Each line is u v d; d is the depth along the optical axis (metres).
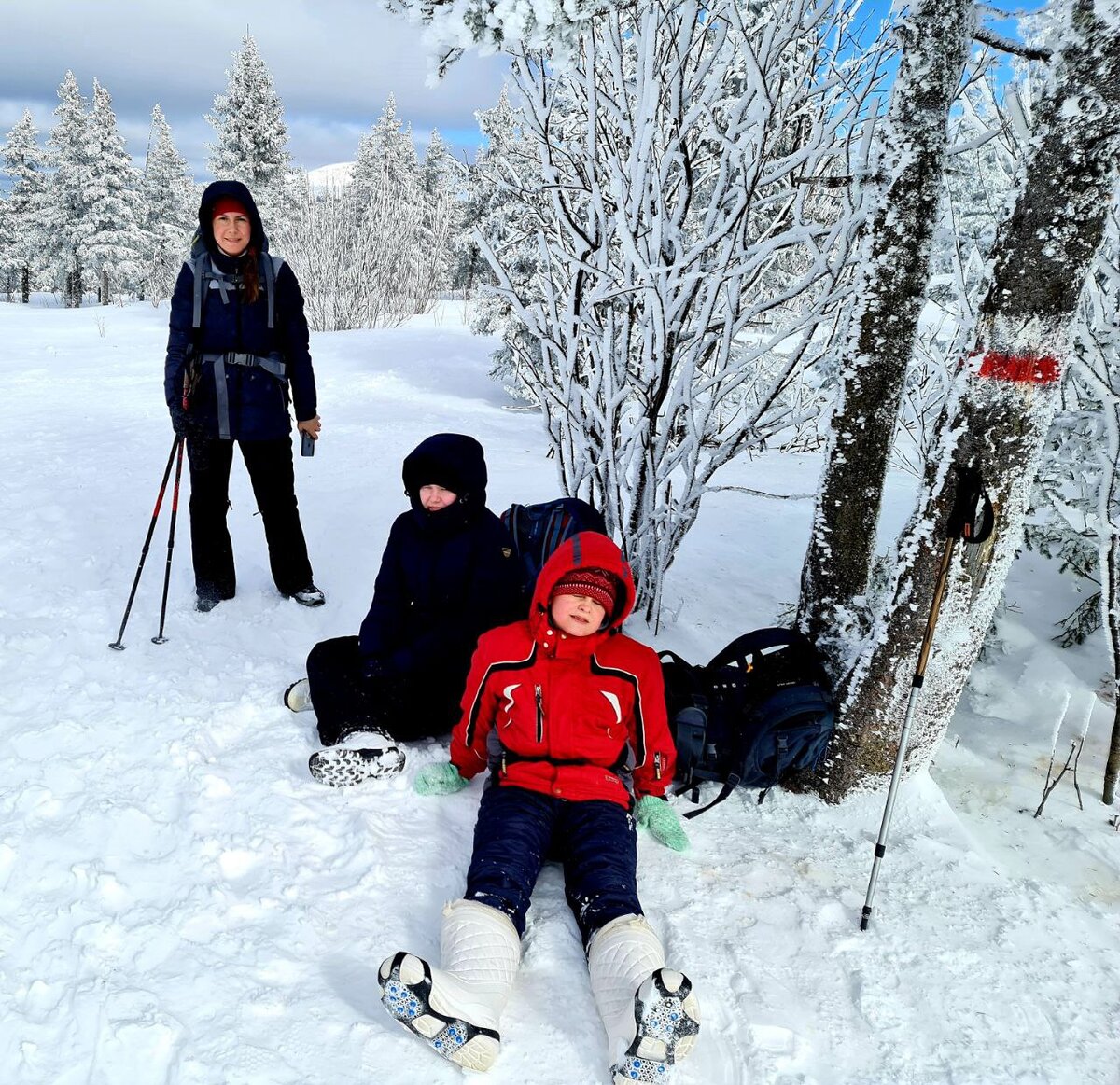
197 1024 1.71
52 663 3.13
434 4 1.85
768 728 2.57
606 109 3.21
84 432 7.40
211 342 3.40
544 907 2.16
